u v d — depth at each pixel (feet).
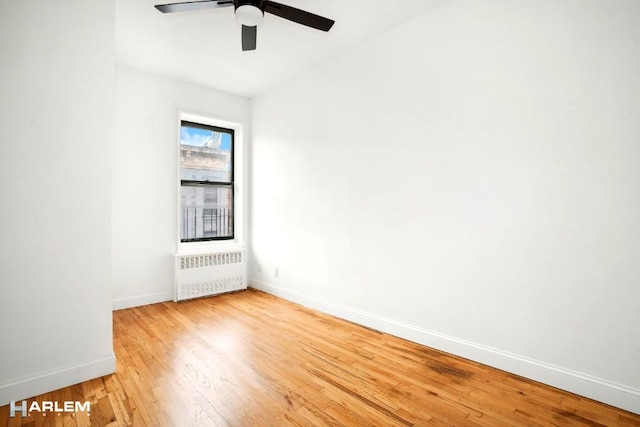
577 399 5.95
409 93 8.63
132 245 11.58
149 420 5.29
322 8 8.04
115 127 11.18
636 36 5.50
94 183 6.61
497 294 7.12
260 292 13.74
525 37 6.67
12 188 5.74
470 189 7.50
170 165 12.39
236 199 14.73
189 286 12.53
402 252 8.84
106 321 6.76
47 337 6.10
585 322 6.03
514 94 6.82
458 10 7.65
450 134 7.83
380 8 8.06
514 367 6.85
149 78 11.85
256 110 14.26
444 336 7.98
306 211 11.80
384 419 5.40
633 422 5.31
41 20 5.98
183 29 8.96
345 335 9.03
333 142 10.75
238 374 6.83
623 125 5.63
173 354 7.76
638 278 5.52
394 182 9.01
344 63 10.34
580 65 6.03
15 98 5.75
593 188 5.93
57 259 6.20
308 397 6.01
